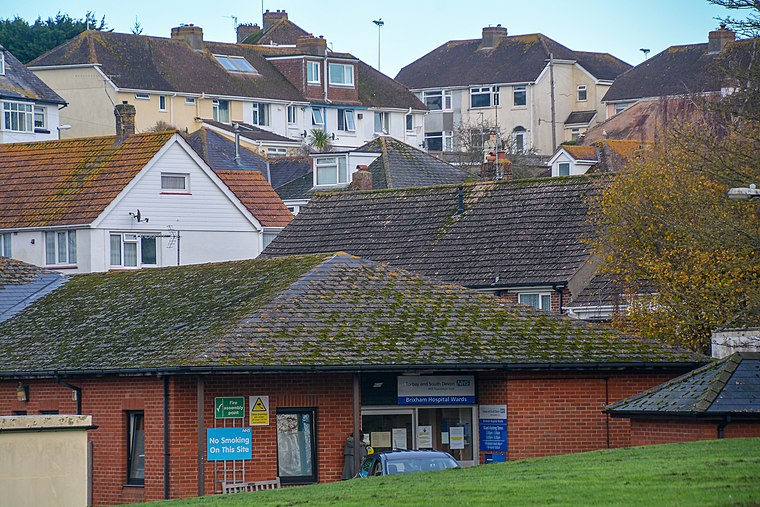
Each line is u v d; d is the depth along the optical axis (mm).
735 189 41531
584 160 112750
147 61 138125
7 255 83688
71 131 134625
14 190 85312
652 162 58312
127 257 83688
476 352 43938
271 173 114188
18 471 30906
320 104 149125
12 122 120188
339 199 73562
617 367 44531
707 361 45469
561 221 65250
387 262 67062
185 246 86500
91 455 45250
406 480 32188
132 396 43969
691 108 100625
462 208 69062
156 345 44375
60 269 82375
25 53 159125
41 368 46188
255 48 151500
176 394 42500
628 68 171000
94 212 82000
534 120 164375
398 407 44844
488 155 84500
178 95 137375
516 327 46000
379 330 44406
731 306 50219
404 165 98562
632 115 126125
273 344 42594
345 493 30219
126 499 43969
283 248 71250
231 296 47438
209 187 87875
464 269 64625
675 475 28125
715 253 52031
